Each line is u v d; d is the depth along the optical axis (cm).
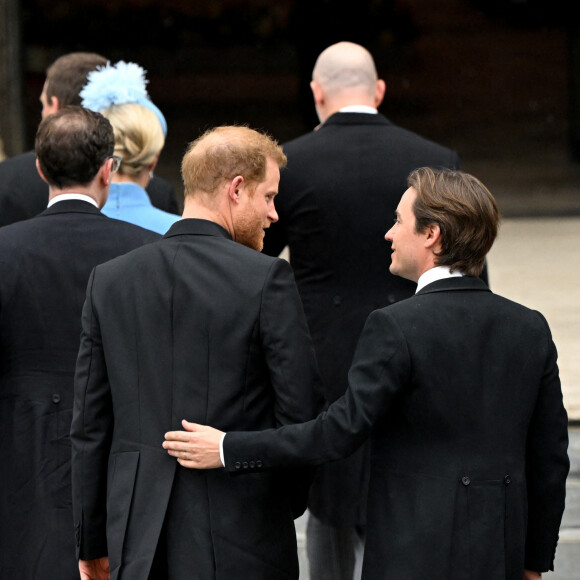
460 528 841
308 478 909
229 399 854
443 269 880
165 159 6138
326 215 1220
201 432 846
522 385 866
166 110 7475
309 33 6400
